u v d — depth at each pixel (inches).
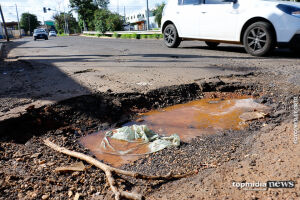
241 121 107.3
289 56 235.0
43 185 66.0
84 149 90.5
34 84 164.6
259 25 229.6
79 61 263.0
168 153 84.1
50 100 124.3
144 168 76.4
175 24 324.2
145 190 64.4
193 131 101.3
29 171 72.2
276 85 142.5
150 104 132.5
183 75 171.6
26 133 100.7
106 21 1065.5
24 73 209.0
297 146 76.5
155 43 468.4
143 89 141.6
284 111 110.3
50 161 78.5
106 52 343.3
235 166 70.2
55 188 64.9
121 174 71.2
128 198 58.6
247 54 258.8
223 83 151.5
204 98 140.1
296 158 69.6
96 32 1218.0
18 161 77.7
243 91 144.3
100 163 74.0
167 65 214.7
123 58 271.7
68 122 111.3
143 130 98.4
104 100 127.7
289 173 63.1
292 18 209.2
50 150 86.3
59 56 319.0
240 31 245.9
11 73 213.5
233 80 155.9
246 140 88.3
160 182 67.3
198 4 287.1
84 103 123.9
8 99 130.3
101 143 94.1
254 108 120.0
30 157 80.5
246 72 172.4
